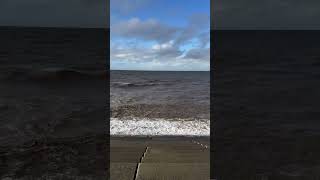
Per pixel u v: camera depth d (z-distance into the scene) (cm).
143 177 468
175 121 1220
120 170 504
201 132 1055
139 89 2230
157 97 1833
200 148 783
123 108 1470
